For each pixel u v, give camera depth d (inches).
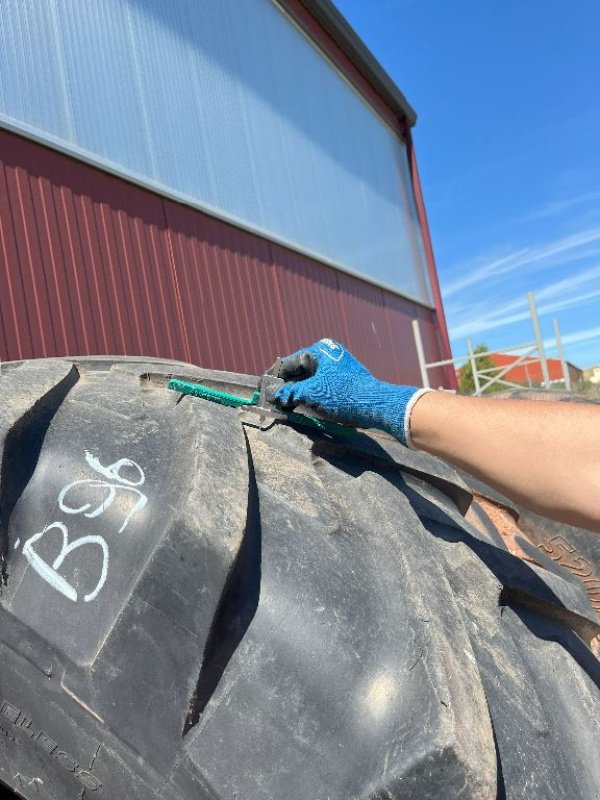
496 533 60.5
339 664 34.8
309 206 427.5
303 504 41.8
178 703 34.6
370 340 475.8
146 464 41.6
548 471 38.8
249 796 33.1
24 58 236.2
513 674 39.0
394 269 549.3
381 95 585.9
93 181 257.3
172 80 319.0
